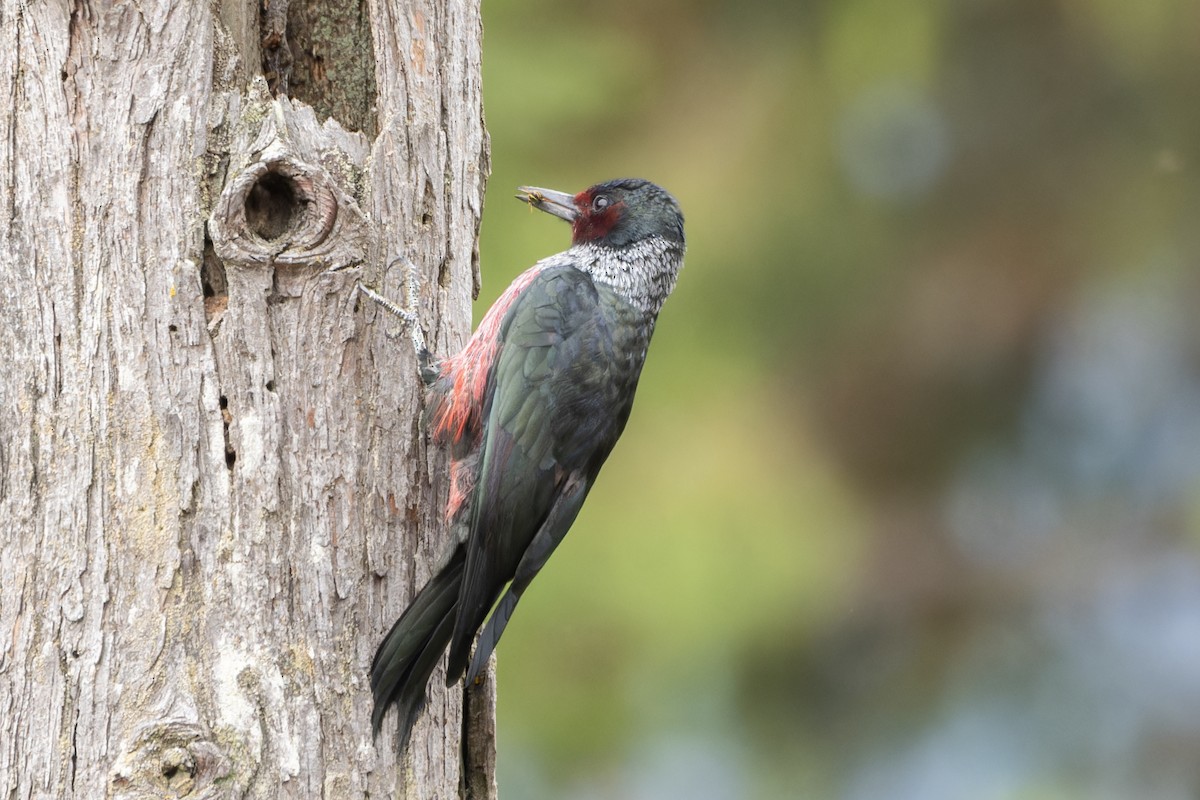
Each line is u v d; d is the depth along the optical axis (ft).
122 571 20.44
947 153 55.72
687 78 49.83
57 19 21.08
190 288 20.97
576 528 44.01
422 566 22.72
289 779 20.66
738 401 46.50
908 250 53.21
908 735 53.06
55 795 19.98
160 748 20.02
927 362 53.62
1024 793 52.01
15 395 20.58
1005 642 55.16
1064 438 57.88
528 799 44.78
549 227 41.60
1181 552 56.24
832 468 49.44
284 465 21.30
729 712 50.52
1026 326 55.01
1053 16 54.54
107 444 20.59
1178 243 55.42
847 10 48.62
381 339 22.38
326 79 23.16
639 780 46.78
